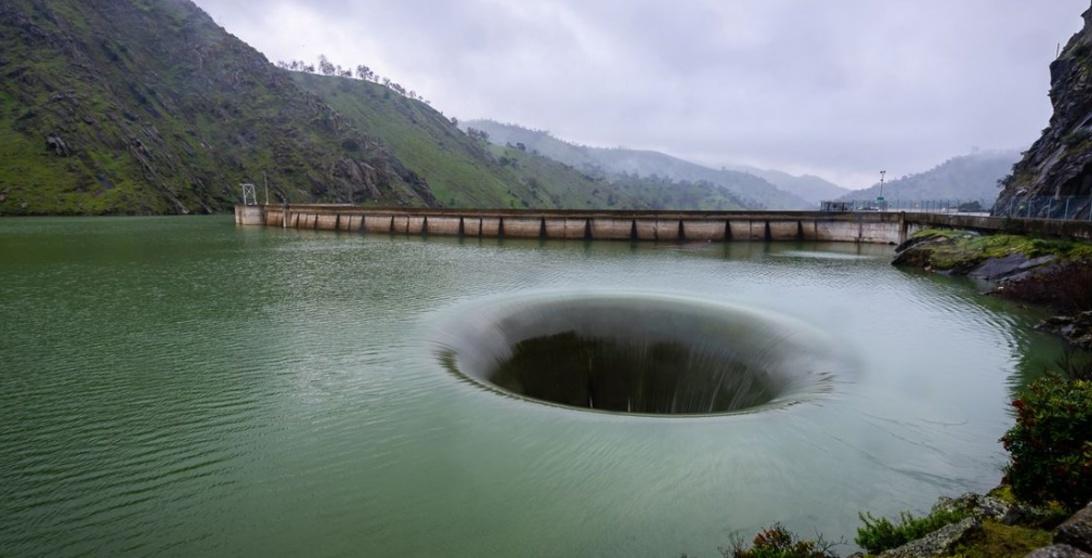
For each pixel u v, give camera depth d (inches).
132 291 1418.6
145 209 5413.4
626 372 1061.1
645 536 421.1
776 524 432.5
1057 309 1153.4
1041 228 1497.3
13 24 6343.5
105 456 550.3
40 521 445.1
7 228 3543.3
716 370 984.3
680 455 541.3
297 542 417.7
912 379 767.1
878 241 2827.3
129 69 7332.7
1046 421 316.2
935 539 302.8
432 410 649.6
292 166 7357.3
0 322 1082.7
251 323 1069.8
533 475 506.3
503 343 1026.7
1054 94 3043.8
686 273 1823.3
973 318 1124.5
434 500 468.1
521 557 397.4
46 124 5531.5
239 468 523.8
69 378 767.7
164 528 434.9
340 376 768.9
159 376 775.1
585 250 2591.0
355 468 522.6
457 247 2704.2
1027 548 265.1
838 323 1082.7
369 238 3174.2
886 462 533.3
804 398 700.0
